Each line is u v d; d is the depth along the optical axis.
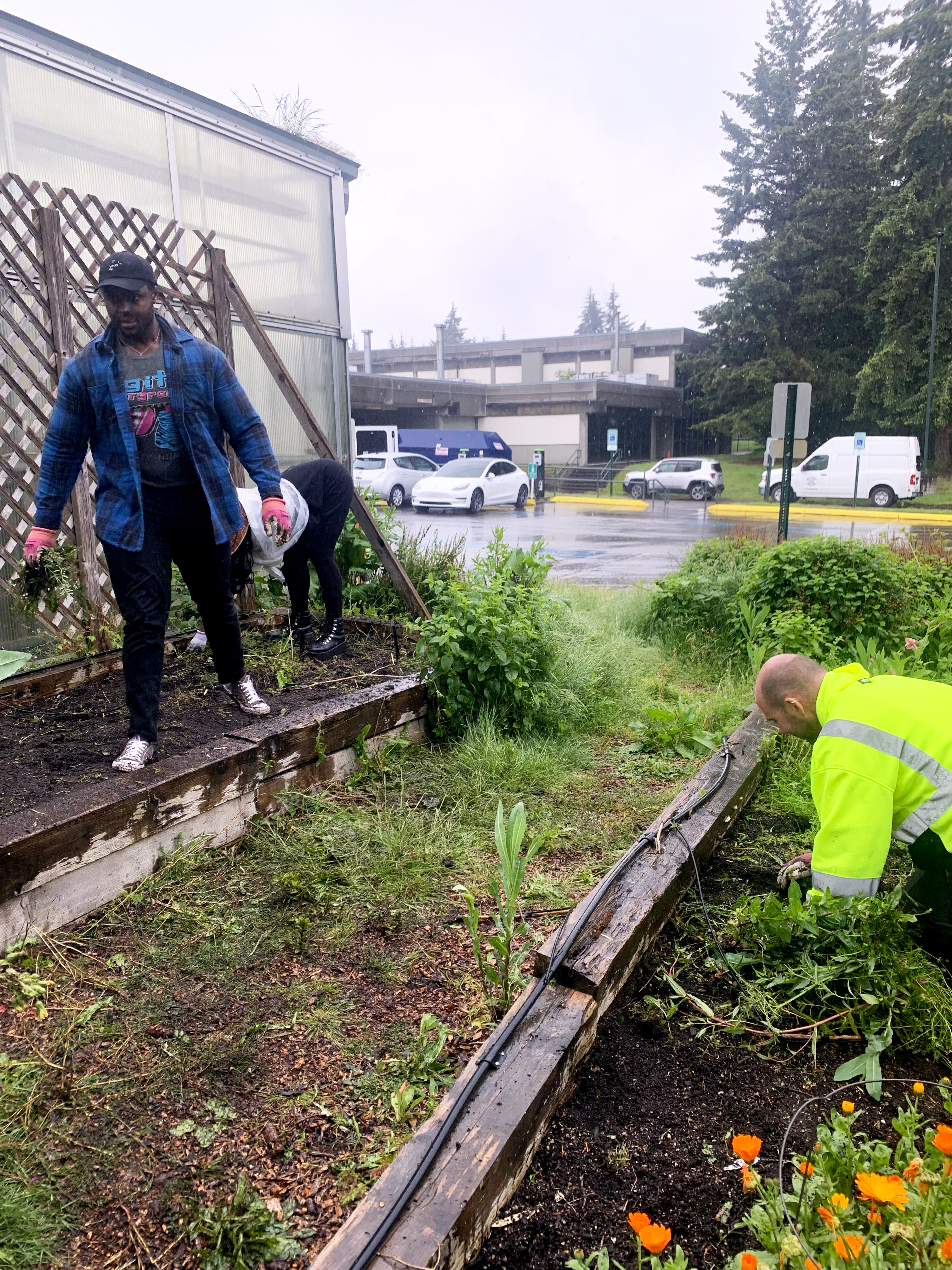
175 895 2.89
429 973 2.62
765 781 4.11
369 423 41.38
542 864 3.31
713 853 3.42
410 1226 1.56
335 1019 2.39
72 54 5.59
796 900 2.54
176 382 3.11
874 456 25.50
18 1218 1.75
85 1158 1.93
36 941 2.57
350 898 2.97
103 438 3.11
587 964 2.32
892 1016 2.33
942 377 30.97
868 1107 2.14
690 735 4.55
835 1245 1.39
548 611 5.91
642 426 44.84
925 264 30.23
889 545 9.30
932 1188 1.53
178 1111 2.06
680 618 7.10
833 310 35.03
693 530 19.14
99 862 2.76
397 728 4.20
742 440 38.00
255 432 3.39
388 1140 1.98
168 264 4.82
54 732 3.58
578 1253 1.67
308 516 4.63
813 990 2.47
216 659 3.68
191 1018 2.38
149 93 6.12
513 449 41.25
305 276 7.76
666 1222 1.80
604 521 21.66
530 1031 2.12
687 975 2.64
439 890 3.08
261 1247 1.71
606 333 48.12
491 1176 1.72
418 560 6.55
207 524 3.30
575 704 4.87
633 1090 2.18
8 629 4.59
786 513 8.63
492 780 4.00
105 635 4.40
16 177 4.04
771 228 36.91
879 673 4.97
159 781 2.95
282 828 3.37
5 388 4.59
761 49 36.22
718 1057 2.31
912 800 2.47
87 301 4.45
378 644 5.19
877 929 2.39
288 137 7.34
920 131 31.38
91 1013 2.36
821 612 6.49
